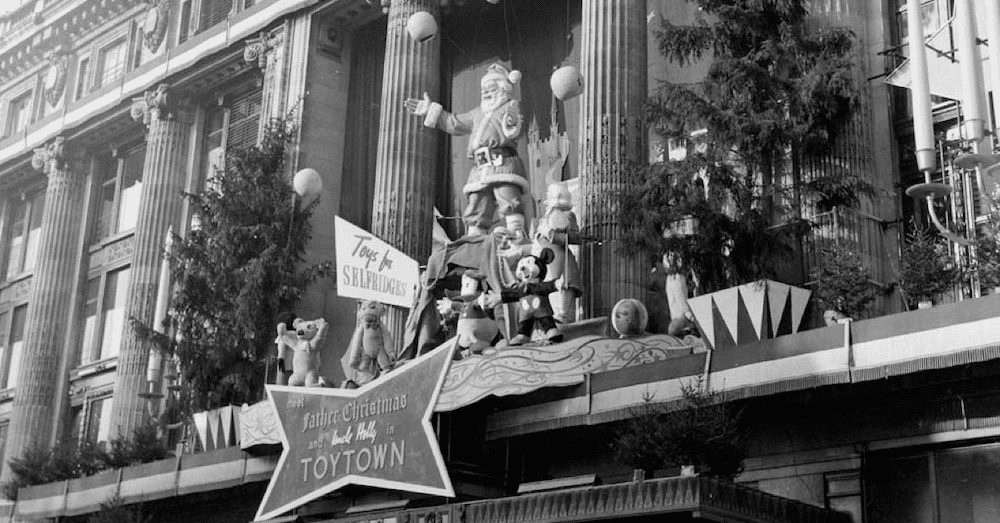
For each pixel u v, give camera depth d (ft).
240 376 80.53
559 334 52.95
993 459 43.09
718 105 55.77
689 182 54.75
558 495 45.06
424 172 81.20
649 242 55.06
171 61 107.45
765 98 55.98
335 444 56.03
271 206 85.10
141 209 106.01
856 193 56.13
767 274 54.29
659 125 57.47
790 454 47.85
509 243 57.62
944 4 61.11
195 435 79.15
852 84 55.67
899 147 61.41
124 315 104.42
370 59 96.99
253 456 64.90
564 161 78.23
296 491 56.80
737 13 57.06
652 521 43.60
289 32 96.02
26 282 126.52
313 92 92.63
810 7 62.85
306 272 84.02
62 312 118.21
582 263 65.10
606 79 67.72
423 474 51.93
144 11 119.03
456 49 90.22
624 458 44.29
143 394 83.15
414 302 60.95
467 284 57.98
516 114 64.13
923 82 41.04
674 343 51.39
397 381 54.54
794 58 56.29
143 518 76.33
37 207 130.62
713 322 49.39
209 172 105.91
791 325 48.70
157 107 108.06
